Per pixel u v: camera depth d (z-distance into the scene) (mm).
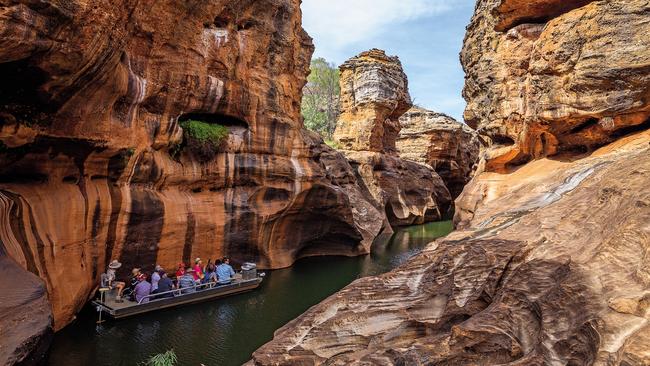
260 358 6648
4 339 6617
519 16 14234
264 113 18547
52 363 9328
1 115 8695
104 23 9109
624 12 10570
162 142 14570
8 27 7070
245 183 18016
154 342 10633
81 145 10945
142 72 13305
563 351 4473
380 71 37844
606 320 4242
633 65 10273
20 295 7441
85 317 11547
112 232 12484
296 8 20797
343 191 22344
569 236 6625
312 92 62625
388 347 6199
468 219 13797
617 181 6941
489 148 15891
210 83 15852
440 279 7324
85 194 11430
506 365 4551
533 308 5355
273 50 19031
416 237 29703
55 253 9883
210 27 15922
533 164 13719
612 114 10922
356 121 37781
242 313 12969
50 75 8555
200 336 11148
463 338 5391
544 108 12258
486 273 6742
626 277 4871
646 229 5180
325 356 6543
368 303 7250
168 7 13578
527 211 8867
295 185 19469
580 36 11227
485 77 15680
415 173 40250
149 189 14133
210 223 16219
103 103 11109
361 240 23250
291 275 18031
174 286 13992
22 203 9258
